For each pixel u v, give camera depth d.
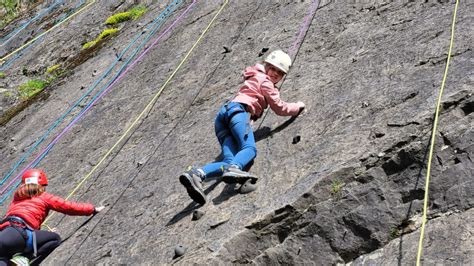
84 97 9.39
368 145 4.30
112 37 11.65
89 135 8.00
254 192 4.65
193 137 6.19
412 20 5.80
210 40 8.56
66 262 5.25
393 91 4.79
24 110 10.59
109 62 10.18
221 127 5.13
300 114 5.37
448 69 4.64
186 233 4.61
